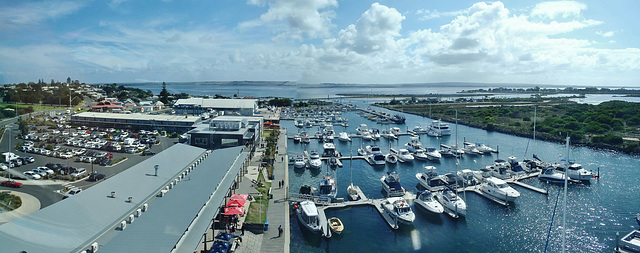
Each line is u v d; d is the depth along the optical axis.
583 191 51.34
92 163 52.19
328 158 71.00
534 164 61.50
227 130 67.38
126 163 57.56
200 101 136.88
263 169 58.53
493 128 116.44
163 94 180.75
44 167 46.81
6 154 49.72
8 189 39.84
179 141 75.75
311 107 194.62
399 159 72.81
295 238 36.94
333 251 35.03
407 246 36.31
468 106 194.50
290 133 109.94
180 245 23.91
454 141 97.62
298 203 43.97
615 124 101.94
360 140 99.06
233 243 30.30
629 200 47.78
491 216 42.94
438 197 46.25
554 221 41.41
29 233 21.61
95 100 138.25
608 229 39.28
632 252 33.00
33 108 78.75
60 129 77.81
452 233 38.88
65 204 26.56
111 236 23.22
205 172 40.22
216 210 30.34
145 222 25.64
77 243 21.05
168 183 34.66
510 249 35.62
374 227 40.12
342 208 44.97
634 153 77.19
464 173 55.09
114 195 29.47
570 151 81.81
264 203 42.06
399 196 48.44
